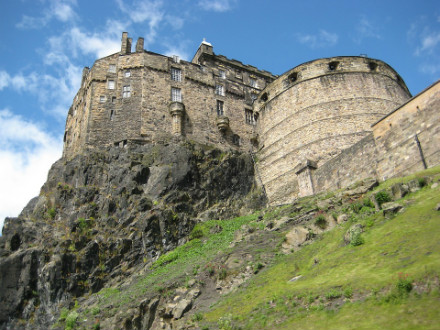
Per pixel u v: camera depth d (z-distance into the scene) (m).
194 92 54.25
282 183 46.72
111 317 27.52
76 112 56.50
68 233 38.03
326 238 26.39
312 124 47.66
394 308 15.54
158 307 27.00
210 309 23.75
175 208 41.16
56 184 44.84
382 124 33.59
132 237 37.97
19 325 32.66
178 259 35.56
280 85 53.69
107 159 45.38
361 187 31.02
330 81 49.72
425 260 17.45
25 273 34.91
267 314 19.41
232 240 35.59
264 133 53.31
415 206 23.55
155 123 49.59
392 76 51.72
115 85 51.81
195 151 47.66
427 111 29.95
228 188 46.97
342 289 18.23
